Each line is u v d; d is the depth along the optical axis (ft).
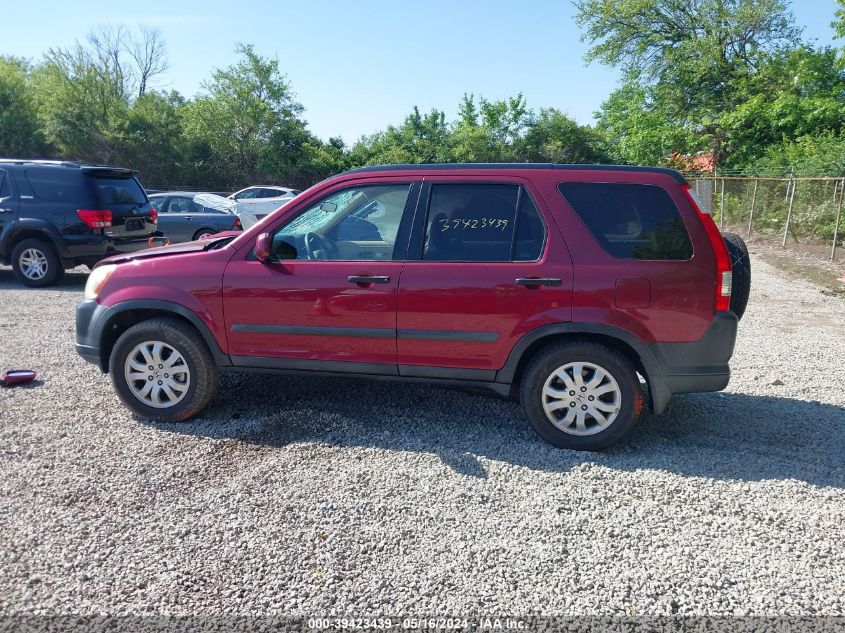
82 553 9.95
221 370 15.28
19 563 9.69
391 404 16.56
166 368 15.03
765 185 60.75
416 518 11.04
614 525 10.84
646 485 12.21
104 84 122.62
